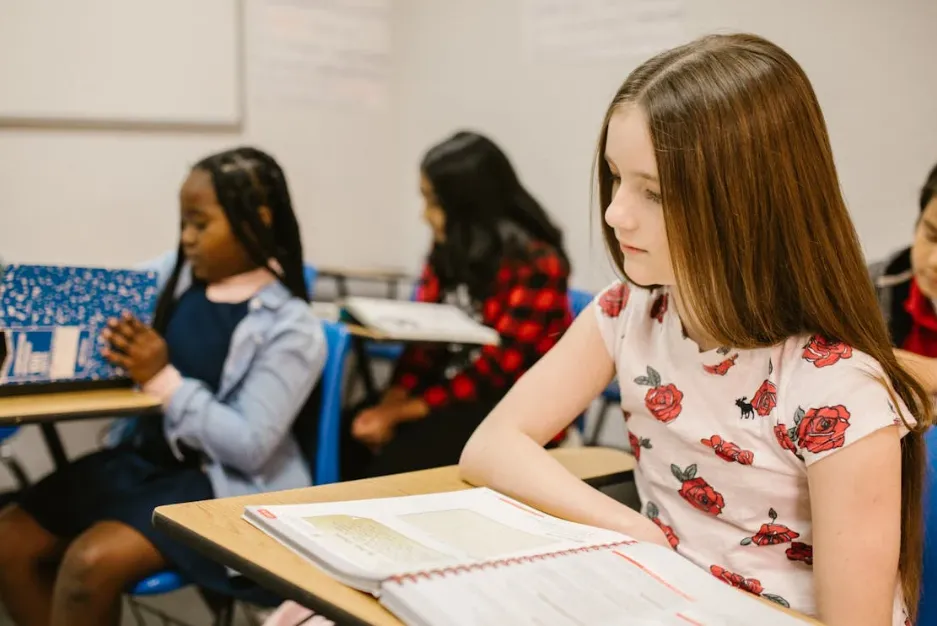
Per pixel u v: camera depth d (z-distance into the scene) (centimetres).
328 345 150
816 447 76
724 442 86
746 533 86
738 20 237
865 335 80
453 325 190
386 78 326
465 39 314
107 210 254
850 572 73
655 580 67
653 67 79
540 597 60
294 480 147
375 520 74
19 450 244
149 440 151
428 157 208
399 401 205
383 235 331
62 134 243
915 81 204
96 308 136
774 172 75
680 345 90
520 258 197
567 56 283
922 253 154
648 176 76
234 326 146
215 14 269
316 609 60
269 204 147
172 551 131
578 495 86
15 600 140
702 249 75
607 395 223
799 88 77
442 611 56
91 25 244
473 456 95
